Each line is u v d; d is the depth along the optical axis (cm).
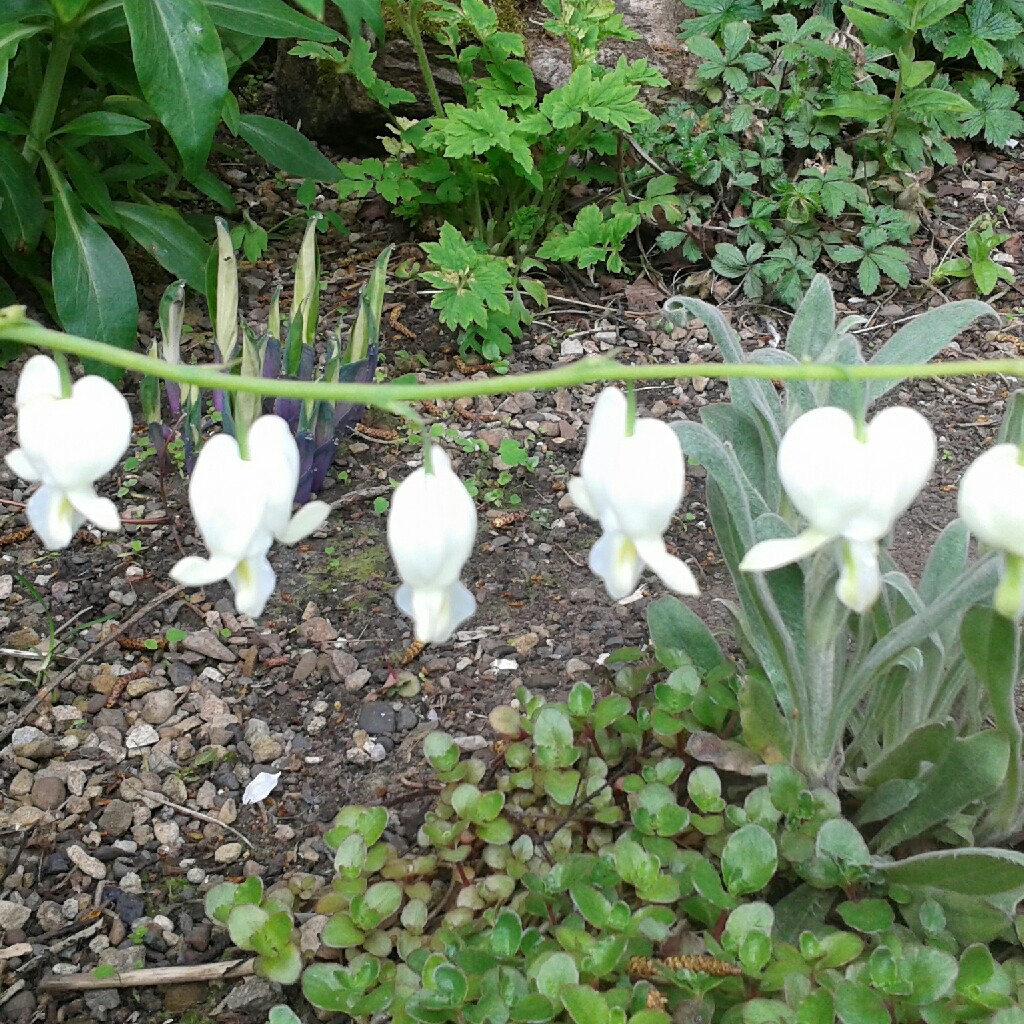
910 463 18
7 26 43
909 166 62
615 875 27
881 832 28
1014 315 56
